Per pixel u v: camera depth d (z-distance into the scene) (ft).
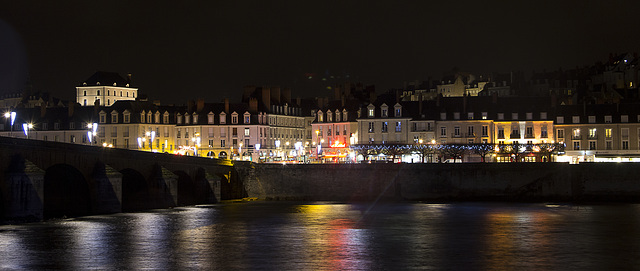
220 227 308.81
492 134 564.71
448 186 438.81
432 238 281.13
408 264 231.50
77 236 275.80
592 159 555.28
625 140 557.74
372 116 576.61
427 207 396.78
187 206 403.13
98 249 252.01
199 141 607.78
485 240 276.00
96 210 337.31
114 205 343.87
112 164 348.59
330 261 235.81
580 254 248.11
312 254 247.50
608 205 404.98
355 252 251.19
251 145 647.56
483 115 563.07
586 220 333.21
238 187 457.27
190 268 224.94
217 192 423.64
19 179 290.76
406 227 311.68
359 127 579.07
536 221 330.34
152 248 255.70
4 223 293.23
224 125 650.43
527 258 241.14
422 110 570.05
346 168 448.24
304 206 405.18
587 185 429.79
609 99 655.76
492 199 434.30
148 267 225.76
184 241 271.28
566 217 345.31
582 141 561.84
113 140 639.76
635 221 329.11
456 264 231.71
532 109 566.36
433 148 504.84
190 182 417.69
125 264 229.45
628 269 225.35
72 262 231.09
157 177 380.17
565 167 430.61
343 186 448.24
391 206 403.54
